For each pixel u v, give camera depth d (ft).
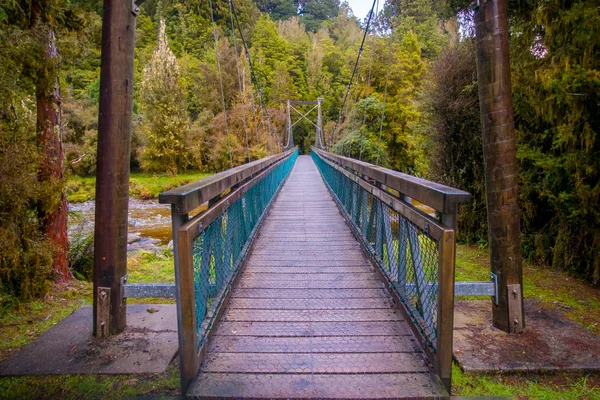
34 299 9.58
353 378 5.31
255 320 7.04
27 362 6.22
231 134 77.66
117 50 6.91
